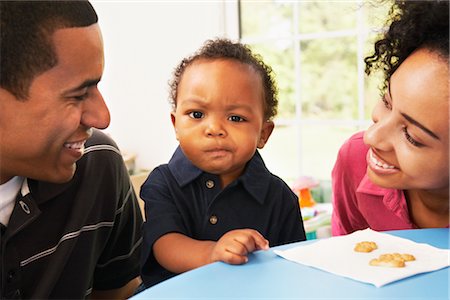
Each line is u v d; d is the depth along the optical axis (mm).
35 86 730
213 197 977
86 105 794
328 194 2252
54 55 728
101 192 979
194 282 635
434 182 742
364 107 2189
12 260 850
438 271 643
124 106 2578
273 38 2344
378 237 769
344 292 593
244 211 987
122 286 1130
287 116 2400
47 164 803
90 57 761
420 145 718
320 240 779
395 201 918
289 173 2379
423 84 692
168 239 898
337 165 1082
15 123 743
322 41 2348
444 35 719
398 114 729
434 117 690
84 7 766
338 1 2268
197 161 968
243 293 599
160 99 2484
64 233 919
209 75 954
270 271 662
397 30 795
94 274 1093
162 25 2432
